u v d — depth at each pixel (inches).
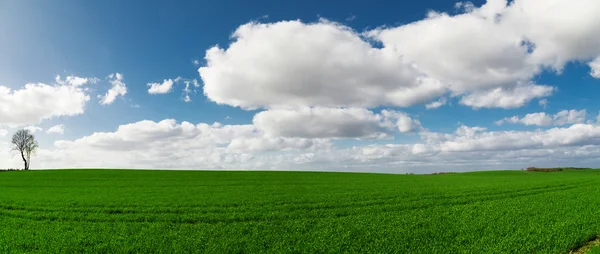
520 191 1535.4
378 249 643.5
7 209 1125.7
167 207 1119.6
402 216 942.4
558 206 1040.2
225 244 682.2
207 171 3115.2
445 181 2260.1
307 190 1630.2
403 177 2792.8
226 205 1173.7
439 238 705.6
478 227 794.2
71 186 1881.2
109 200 1284.4
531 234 716.7
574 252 618.8
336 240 705.6
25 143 4128.9
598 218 831.1
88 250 661.3
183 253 634.8
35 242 714.2
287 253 631.8
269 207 1120.2
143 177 2465.6
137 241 715.4
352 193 1485.0
